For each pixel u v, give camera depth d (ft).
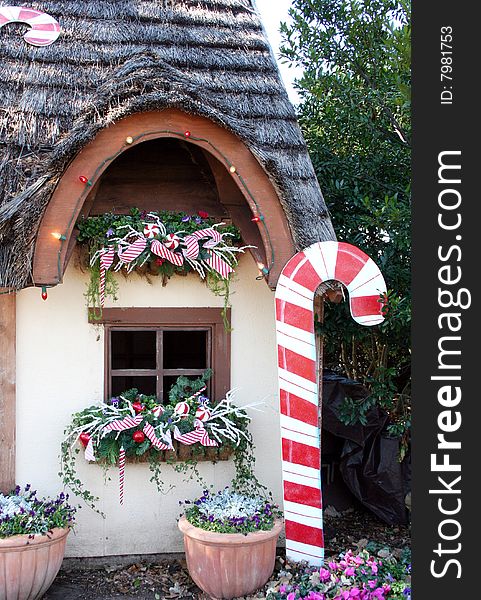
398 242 20.43
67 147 15.06
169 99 15.47
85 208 17.74
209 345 18.84
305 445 16.79
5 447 17.42
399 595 13.96
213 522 15.96
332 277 16.57
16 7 19.39
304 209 16.87
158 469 17.95
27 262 15.28
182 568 17.75
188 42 19.86
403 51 19.12
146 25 20.11
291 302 16.66
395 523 21.11
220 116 15.78
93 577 17.24
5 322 17.46
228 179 18.21
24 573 14.98
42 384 17.75
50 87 18.26
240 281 18.79
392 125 24.68
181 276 18.42
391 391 20.95
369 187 23.39
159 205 18.44
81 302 17.97
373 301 16.58
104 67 18.98
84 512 17.83
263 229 16.48
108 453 17.20
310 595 13.96
